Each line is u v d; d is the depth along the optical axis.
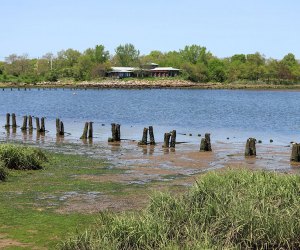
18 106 76.38
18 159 19.95
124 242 9.70
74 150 27.59
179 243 9.67
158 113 64.81
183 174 20.16
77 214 13.46
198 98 107.31
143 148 28.83
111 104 82.94
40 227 12.19
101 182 18.09
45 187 16.97
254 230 10.07
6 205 14.36
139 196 15.80
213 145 30.98
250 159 24.77
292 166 22.72
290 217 10.33
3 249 10.57
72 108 72.62
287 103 91.62
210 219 10.69
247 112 68.44
